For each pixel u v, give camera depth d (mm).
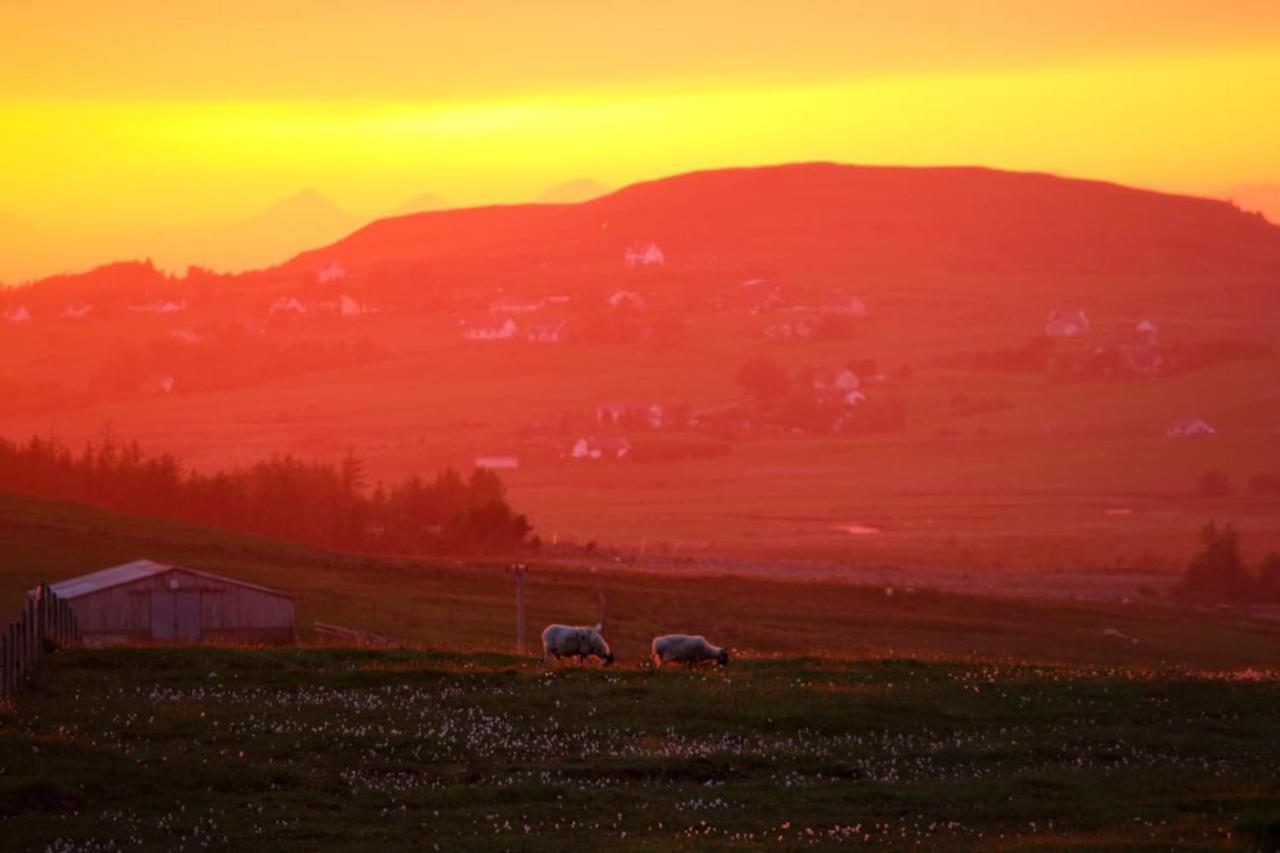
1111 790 61625
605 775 62688
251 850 50438
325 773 61688
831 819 56375
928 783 62281
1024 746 69375
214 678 81625
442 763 64188
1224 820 55938
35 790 55125
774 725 72375
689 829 54156
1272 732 74000
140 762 60750
